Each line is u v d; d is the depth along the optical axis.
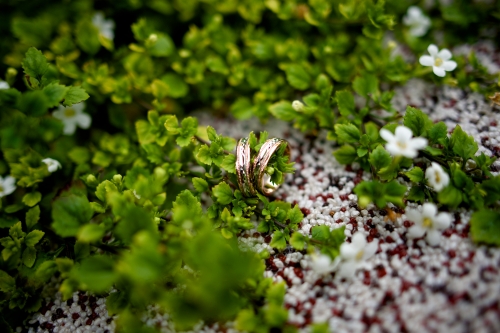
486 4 0.32
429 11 0.34
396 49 0.34
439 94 0.31
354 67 0.31
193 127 0.28
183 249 0.24
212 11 0.34
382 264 0.26
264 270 0.26
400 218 0.27
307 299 0.25
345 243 0.25
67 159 0.30
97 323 0.27
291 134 0.31
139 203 0.26
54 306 0.28
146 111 0.32
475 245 0.25
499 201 0.26
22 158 0.28
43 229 0.28
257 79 0.31
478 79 0.30
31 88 0.28
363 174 0.29
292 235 0.26
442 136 0.27
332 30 0.33
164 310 0.26
